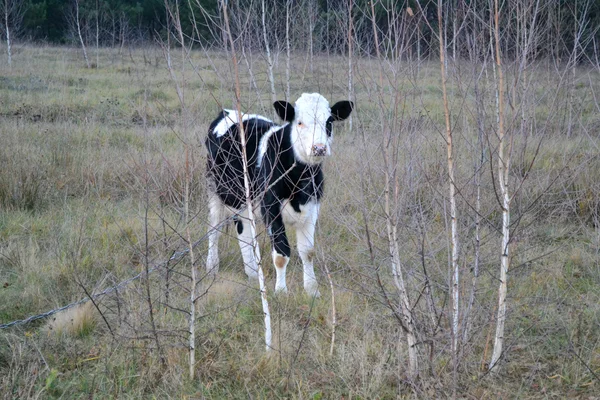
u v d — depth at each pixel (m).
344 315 4.98
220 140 6.04
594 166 7.21
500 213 6.43
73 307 4.93
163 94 14.43
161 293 5.03
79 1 29.08
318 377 4.14
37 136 10.22
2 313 5.01
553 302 5.07
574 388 4.02
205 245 6.47
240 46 4.37
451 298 3.92
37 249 6.01
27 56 22.97
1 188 7.53
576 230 6.69
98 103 14.18
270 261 6.18
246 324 4.85
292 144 5.20
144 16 26.17
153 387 4.07
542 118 7.45
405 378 4.02
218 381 4.12
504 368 4.19
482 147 4.27
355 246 6.06
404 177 4.45
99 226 6.63
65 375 4.18
